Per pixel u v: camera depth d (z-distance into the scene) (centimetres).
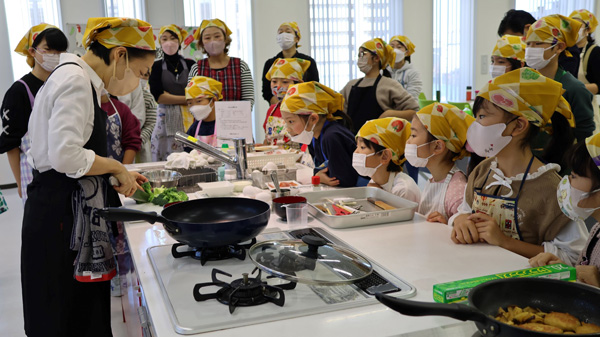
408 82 509
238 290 108
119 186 189
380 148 226
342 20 664
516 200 159
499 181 163
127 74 182
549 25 253
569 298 93
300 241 131
